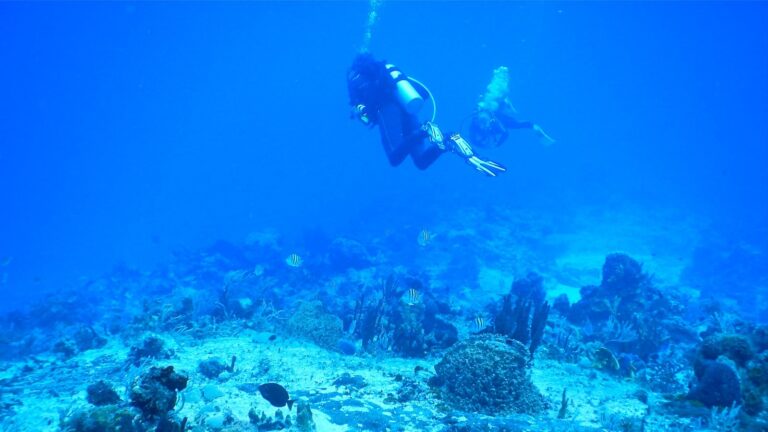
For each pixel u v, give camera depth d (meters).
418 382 5.94
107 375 6.83
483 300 17.06
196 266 23.48
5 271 31.62
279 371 6.51
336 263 20.77
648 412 5.40
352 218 37.59
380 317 9.05
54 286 28.45
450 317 10.62
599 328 10.34
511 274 21.66
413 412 5.10
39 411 5.21
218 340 8.52
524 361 5.60
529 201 39.31
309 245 27.59
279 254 24.28
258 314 11.56
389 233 27.45
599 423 5.03
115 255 38.72
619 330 9.70
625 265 10.88
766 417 5.21
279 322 10.80
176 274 23.31
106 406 4.15
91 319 17.86
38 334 15.52
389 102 7.08
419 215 33.44
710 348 6.18
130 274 24.62
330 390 5.73
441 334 8.53
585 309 11.01
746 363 5.95
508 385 5.33
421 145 6.84
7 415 5.11
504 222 28.56
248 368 6.70
